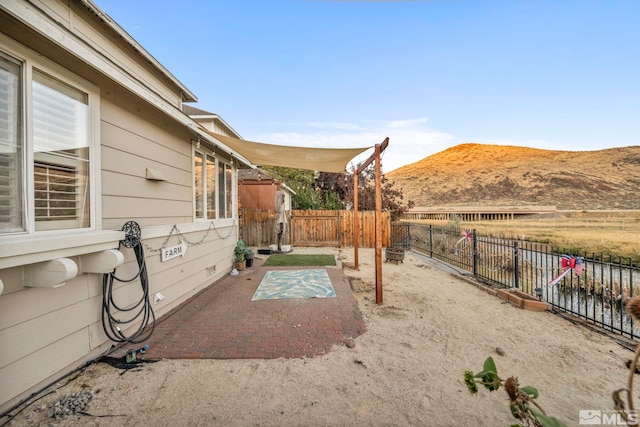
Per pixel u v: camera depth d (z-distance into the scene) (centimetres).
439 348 343
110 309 331
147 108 409
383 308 489
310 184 2116
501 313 467
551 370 297
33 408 229
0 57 221
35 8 207
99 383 266
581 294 614
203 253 594
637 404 242
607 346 352
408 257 1052
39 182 250
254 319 429
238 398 248
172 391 256
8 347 224
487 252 725
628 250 955
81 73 289
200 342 352
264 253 1116
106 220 329
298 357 318
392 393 258
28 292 239
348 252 1170
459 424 220
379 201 511
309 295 551
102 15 398
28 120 237
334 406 240
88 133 301
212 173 656
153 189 424
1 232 221
